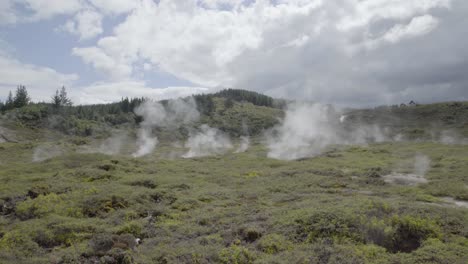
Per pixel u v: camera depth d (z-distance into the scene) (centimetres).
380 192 1858
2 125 7394
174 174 2816
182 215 1524
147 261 994
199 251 1041
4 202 1766
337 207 1314
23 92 10500
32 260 1027
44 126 8244
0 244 1153
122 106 11106
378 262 895
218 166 3484
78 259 1046
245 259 980
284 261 929
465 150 3800
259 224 1285
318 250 1001
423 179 2300
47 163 3219
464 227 1109
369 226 1105
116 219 1449
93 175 2430
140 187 2083
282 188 2059
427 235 1059
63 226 1311
